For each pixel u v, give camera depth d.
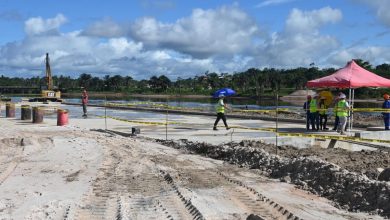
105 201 8.86
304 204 8.79
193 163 13.32
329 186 9.81
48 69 65.62
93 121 28.69
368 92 77.44
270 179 11.14
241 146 15.12
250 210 8.27
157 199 9.01
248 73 114.44
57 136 19.55
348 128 22.19
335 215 8.05
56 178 11.01
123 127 24.41
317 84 22.70
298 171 11.12
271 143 16.88
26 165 12.77
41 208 8.23
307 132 21.50
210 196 9.28
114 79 130.88
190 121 28.94
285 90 104.06
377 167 12.16
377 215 8.05
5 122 27.61
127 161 13.48
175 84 126.00
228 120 29.92
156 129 23.20
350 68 22.66
